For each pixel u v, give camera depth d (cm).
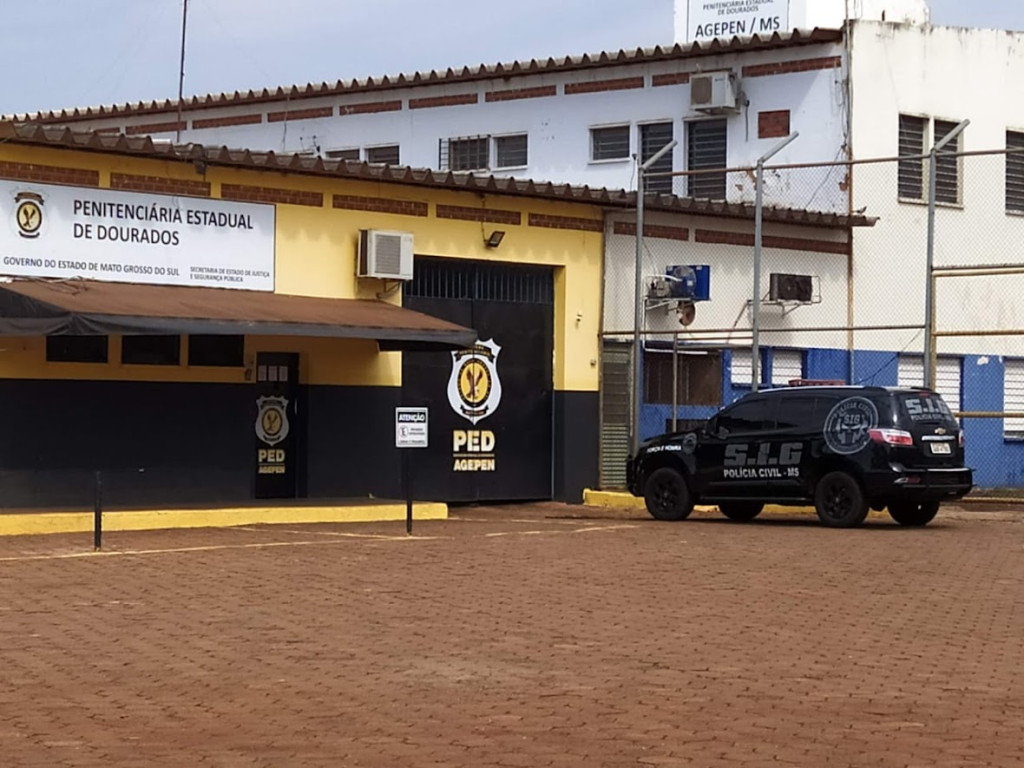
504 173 3728
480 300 2770
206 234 2384
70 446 2255
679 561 1823
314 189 2511
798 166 2652
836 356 3253
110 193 2286
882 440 2236
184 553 1850
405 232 2577
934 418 2284
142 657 1186
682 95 3481
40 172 2220
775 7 3659
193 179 2372
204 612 1406
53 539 1989
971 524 2397
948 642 1292
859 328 2708
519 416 2830
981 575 1731
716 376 3066
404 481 2653
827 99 3312
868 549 1973
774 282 3094
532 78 3684
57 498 2241
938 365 3431
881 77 3338
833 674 1142
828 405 2300
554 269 2867
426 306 2692
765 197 3400
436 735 932
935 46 3425
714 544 2020
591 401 2889
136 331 2022
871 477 2238
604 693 1064
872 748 905
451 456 2728
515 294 2823
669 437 2458
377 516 2391
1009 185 3566
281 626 1334
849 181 3281
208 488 2397
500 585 1603
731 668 1160
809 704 1033
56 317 1981
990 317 3503
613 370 2928
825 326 3222
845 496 2266
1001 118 3547
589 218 2889
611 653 1219
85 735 927
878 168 3328
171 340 2366
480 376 2770
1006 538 2141
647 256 2947
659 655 1212
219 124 4159
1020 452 3597
